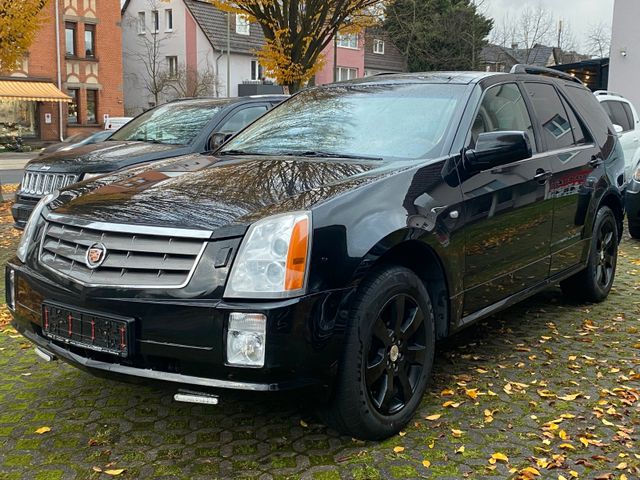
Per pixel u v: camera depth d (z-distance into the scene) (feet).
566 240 15.69
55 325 10.04
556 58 180.96
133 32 141.69
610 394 12.34
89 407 11.87
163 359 9.27
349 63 153.58
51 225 10.76
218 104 25.90
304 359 9.04
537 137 14.80
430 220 10.89
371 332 9.89
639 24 54.19
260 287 8.88
